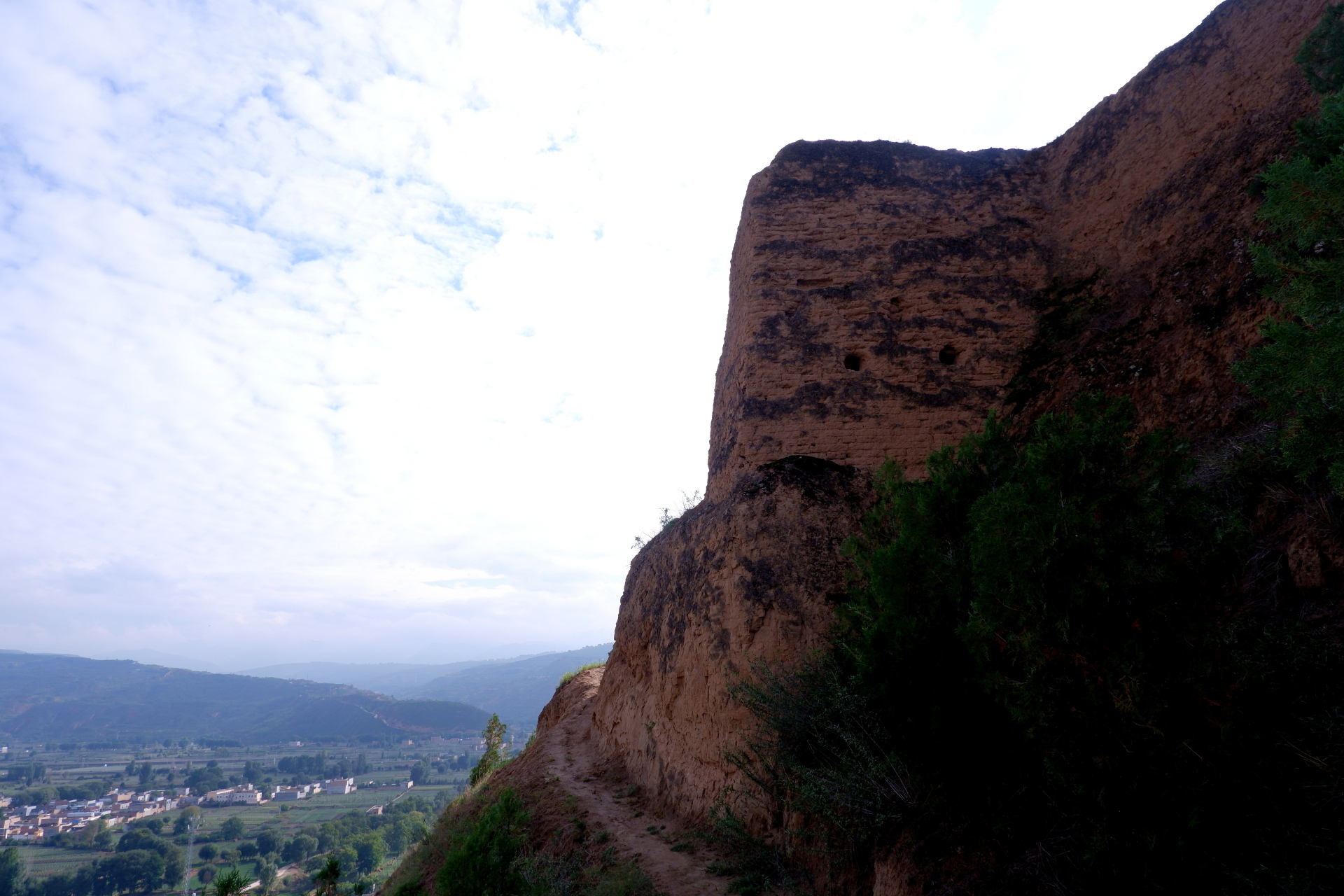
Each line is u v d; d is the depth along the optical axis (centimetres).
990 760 530
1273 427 584
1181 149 1094
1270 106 970
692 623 1066
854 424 1145
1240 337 771
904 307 1240
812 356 1198
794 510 1024
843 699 650
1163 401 829
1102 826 400
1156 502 410
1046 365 1110
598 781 1270
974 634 460
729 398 1295
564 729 1747
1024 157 1378
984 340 1205
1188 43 1135
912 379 1177
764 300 1246
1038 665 415
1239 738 372
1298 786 362
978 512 455
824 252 1279
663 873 795
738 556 1013
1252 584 496
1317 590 456
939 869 514
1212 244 928
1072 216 1263
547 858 936
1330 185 394
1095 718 401
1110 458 422
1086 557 403
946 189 1338
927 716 545
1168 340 890
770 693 809
